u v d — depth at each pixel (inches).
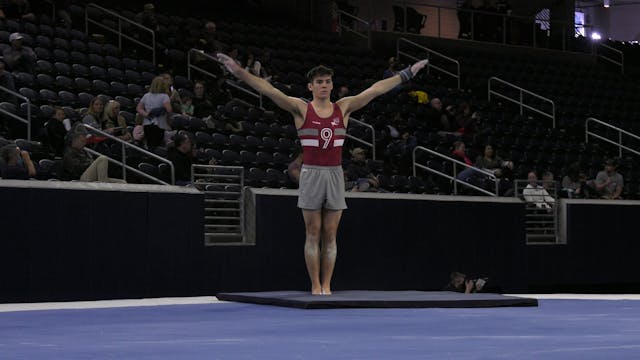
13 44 674.8
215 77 813.2
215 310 288.5
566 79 1134.4
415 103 919.0
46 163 529.0
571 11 1323.8
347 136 749.9
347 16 1160.2
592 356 157.8
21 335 202.7
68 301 447.8
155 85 628.1
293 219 551.8
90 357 158.9
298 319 248.1
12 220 431.5
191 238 501.4
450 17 1317.7
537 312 274.1
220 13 1123.9
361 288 579.8
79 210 453.7
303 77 911.7
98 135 573.0
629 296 404.2
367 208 584.1
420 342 184.4
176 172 557.0
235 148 683.4
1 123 591.8
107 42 860.0
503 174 772.0
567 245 695.7
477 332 207.5
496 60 1141.7
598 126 1011.9
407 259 603.5
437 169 755.4
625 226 722.2
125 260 471.5
